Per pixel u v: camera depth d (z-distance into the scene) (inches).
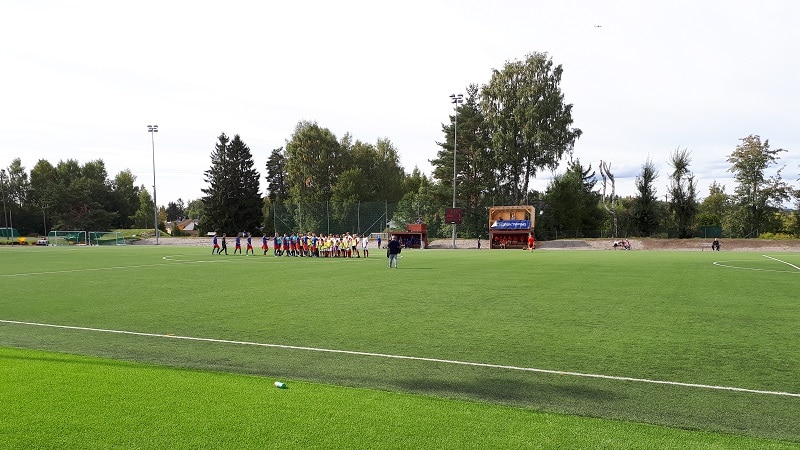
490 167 2588.6
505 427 178.1
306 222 2637.8
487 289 625.3
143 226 4726.9
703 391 230.7
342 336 353.4
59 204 3624.5
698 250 1955.0
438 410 195.9
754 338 343.3
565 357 293.1
